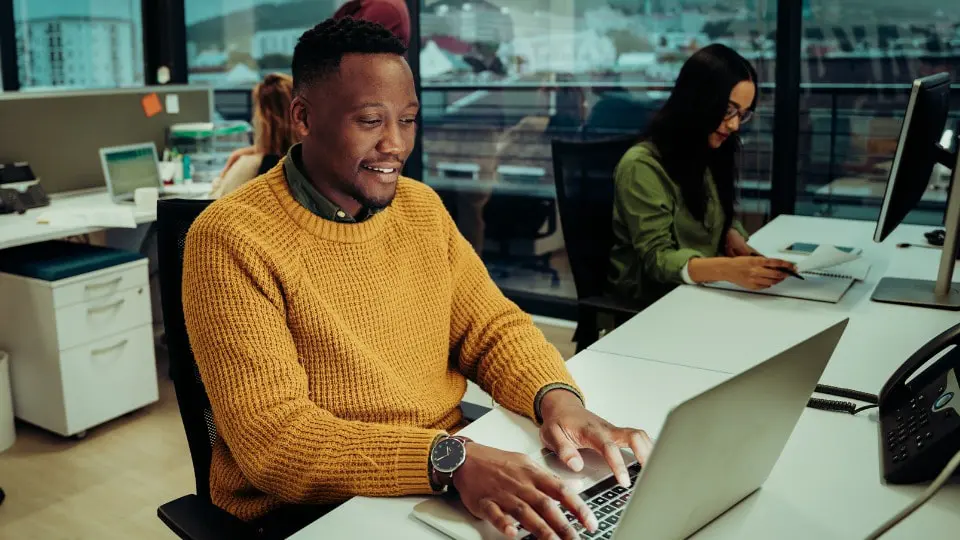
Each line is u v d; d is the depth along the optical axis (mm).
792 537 990
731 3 3801
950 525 1017
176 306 1377
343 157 1221
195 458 1393
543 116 4645
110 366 3043
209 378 1172
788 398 995
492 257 4980
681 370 1548
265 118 3078
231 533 1110
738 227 2652
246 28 5582
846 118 3779
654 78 4223
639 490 814
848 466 1171
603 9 4273
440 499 1085
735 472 993
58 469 2775
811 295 2008
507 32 4555
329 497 1138
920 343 1683
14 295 2951
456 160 4867
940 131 2021
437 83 4719
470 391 3053
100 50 5195
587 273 2383
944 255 1973
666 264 2203
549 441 1215
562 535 956
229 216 1229
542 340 1447
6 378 2914
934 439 1117
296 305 1234
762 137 3711
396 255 1346
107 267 3002
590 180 2400
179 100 4109
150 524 2445
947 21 3627
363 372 1271
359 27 1217
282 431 1138
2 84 4930
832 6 3668
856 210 3918
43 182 3619
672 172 2348
